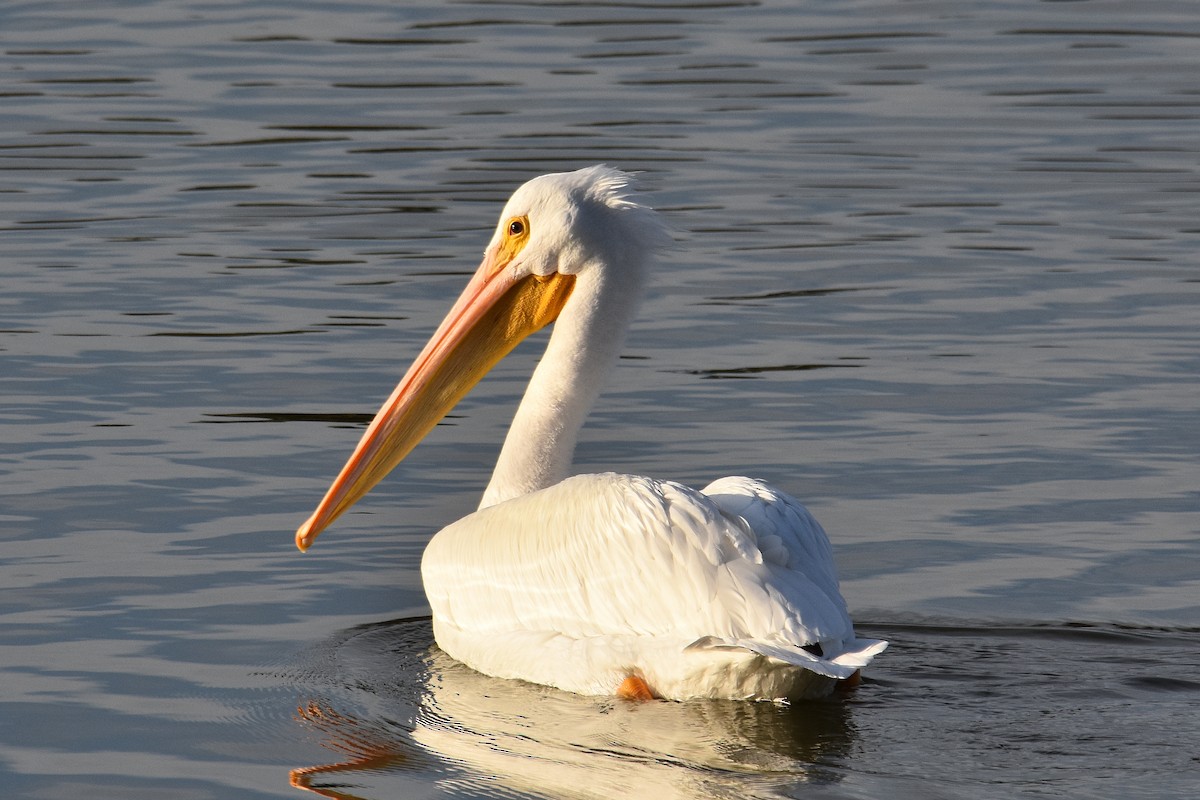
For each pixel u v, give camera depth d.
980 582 11.56
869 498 13.22
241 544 12.33
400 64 30.94
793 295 19.11
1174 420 14.99
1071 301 18.77
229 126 27.00
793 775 8.23
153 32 33.12
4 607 11.07
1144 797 7.85
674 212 22.59
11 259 20.34
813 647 8.80
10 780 8.52
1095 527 12.60
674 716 9.15
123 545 12.24
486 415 15.62
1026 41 33.25
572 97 28.75
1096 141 26.55
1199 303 18.64
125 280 19.50
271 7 35.41
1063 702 9.30
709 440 14.55
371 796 8.23
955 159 25.50
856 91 29.48
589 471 13.80
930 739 8.75
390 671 10.14
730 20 34.88
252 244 21.08
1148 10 35.94
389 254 20.61
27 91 28.92
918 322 18.08
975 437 14.61
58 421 14.96
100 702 9.59
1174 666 9.99
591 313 11.36
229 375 16.27
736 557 9.00
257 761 8.73
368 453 11.40
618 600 9.39
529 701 9.51
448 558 10.45
